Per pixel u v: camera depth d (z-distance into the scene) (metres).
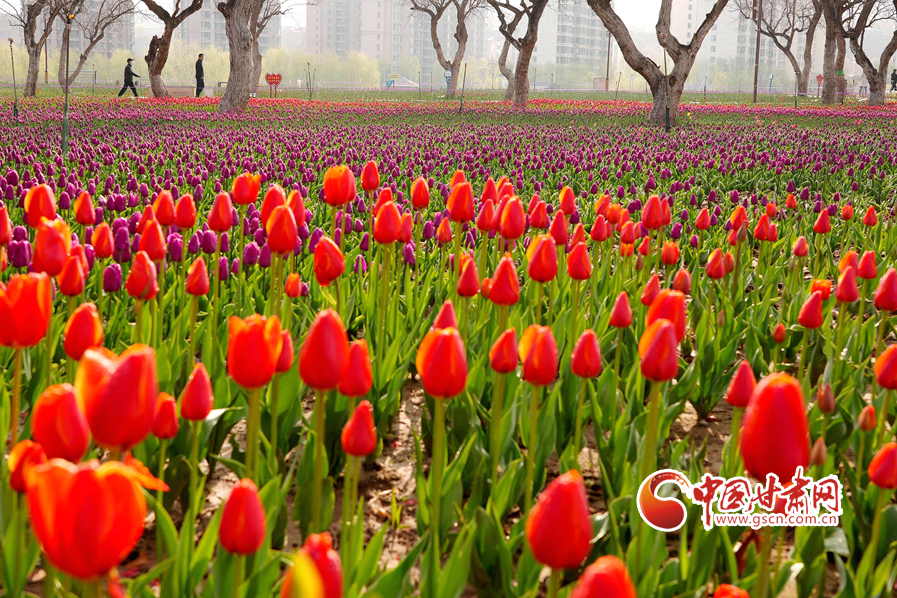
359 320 5.07
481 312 4.41
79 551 1.25
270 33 185.50
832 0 45.41
